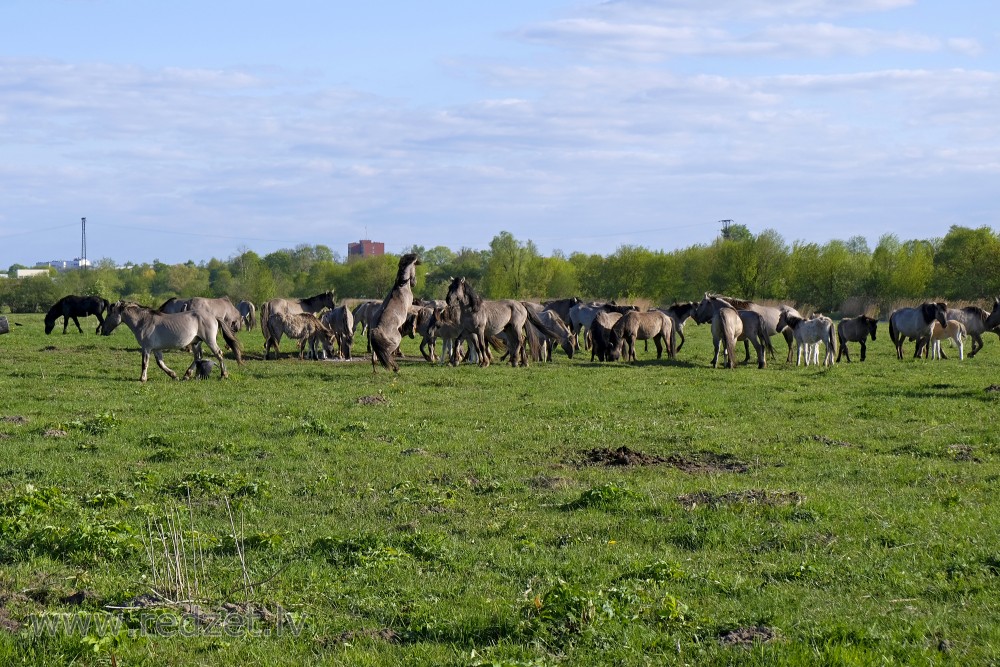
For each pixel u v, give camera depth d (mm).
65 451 14344
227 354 33438
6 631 6754
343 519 10516
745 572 8562
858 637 6703
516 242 99812
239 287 100625
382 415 18234
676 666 6352
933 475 12820
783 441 15625
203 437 15547
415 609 7484
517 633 6898
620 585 7895
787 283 89500
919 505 10961
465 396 21312
